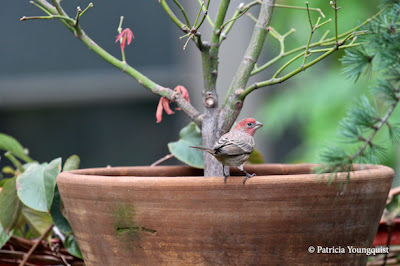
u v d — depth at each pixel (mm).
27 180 5469
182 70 14523
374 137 4238
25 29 14625
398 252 6930
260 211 4230
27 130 15133
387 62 4062
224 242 4297
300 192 4219
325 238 4383
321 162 3986
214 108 5328
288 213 4246
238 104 5238
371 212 4574
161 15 14398
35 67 14797
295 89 11133
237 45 13883
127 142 15148
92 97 15109
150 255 4457
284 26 10953
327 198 4273
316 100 10469
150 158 14984
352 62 4238
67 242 5816
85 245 4816
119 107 15203
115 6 14125
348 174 4035
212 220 4266
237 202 4223
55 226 5914
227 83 13914
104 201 4488
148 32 14422
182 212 4293
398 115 7426
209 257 4336
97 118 15219
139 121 15133
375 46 4113
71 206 4781
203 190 4230
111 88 15078
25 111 15078
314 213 4285
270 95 13555
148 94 15109
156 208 4336
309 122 10484
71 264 6125
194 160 6148
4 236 5762
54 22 14719
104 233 4586
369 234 4672
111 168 5926
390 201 6402
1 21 14500
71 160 6078
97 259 4746
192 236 4316
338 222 4383
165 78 14445
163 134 14938
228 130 5320
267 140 13812
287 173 6152
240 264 4324
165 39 14461
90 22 14016
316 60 4629
